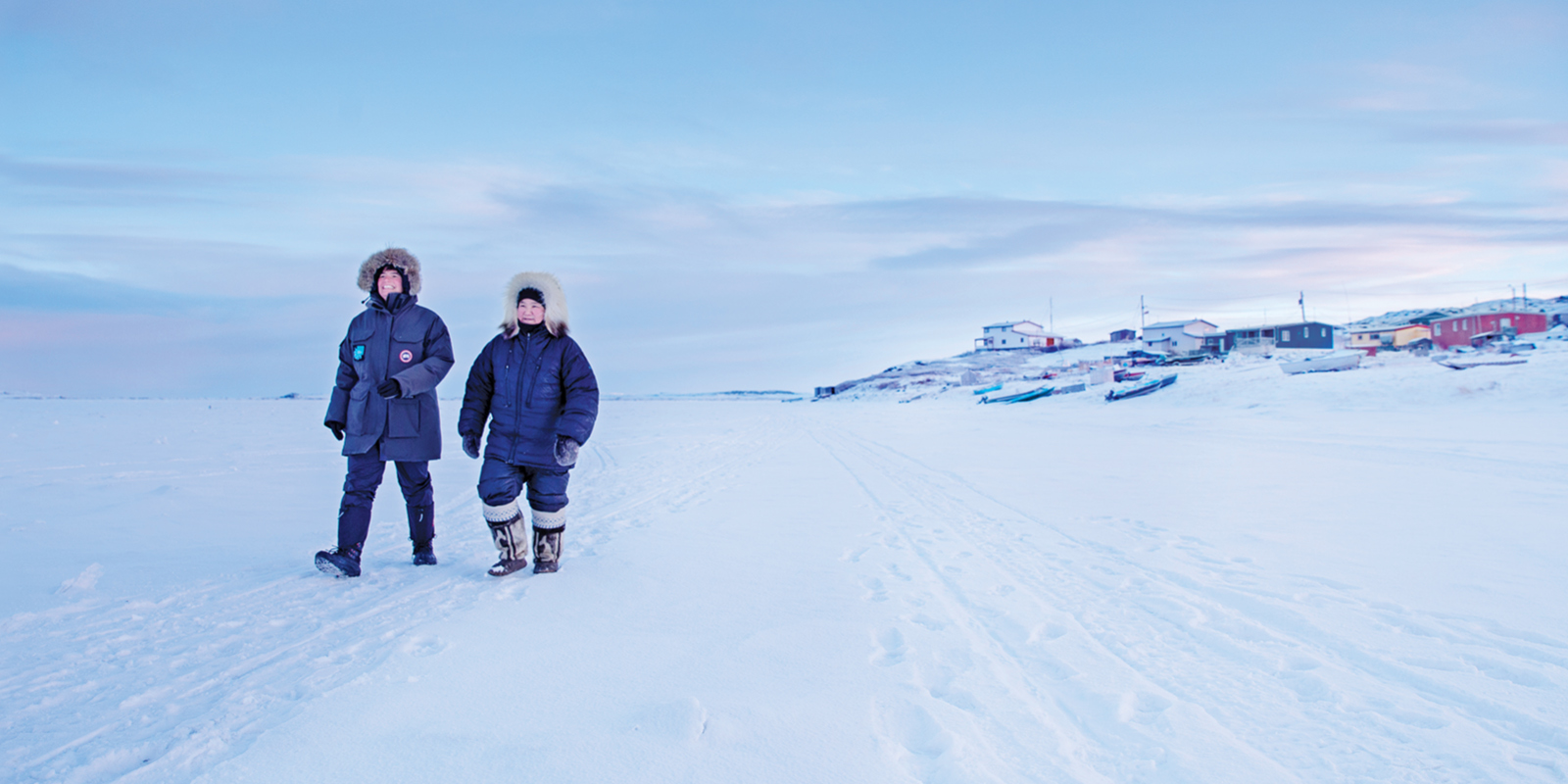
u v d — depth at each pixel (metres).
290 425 28.19
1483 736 2.07
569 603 3.42
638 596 3.56
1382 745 2.02
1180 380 36.22
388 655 2.66
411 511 4.32
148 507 6.99
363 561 4.50
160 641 2.88
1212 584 3.82
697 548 4.87
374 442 3.98
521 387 3.94
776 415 43.31
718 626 3.04
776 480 9.31
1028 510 6.56
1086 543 5.01
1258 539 5.04
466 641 2.82
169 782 1.76
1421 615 3.21
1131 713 2.24
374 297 4.10
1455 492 7.12
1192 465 10.25
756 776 1.75
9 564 4.38
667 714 2.04
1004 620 3.22
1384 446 12.03
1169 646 2.89
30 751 1.94
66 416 41.34
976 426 22.84
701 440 18.92
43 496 7.77
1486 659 2.67
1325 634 2.99
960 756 1.88
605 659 2.62
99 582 3.85
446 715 2.11
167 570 4.16
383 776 1.76
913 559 4.52
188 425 28.12
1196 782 1.79
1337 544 4.83
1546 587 3.69
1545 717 2.17
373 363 4.03
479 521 6.22
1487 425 15.29
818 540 5.18
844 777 1.76
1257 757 1.94
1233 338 76.38
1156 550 4.74
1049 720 2.17
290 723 2.06
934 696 2.37
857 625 3.08
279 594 3.60
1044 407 37.97
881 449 14.42
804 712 2.15
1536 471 8.48
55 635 2.95
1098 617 3.28
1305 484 7.91
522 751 1.88
